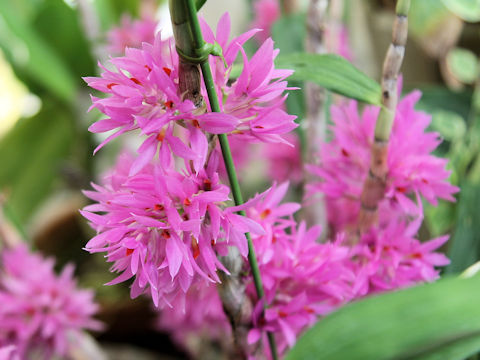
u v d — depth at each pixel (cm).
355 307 28
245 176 73
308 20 40
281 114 29
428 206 48
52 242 83
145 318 72
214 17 82
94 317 72
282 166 54
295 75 34
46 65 74
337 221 44
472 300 26
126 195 28
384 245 36
